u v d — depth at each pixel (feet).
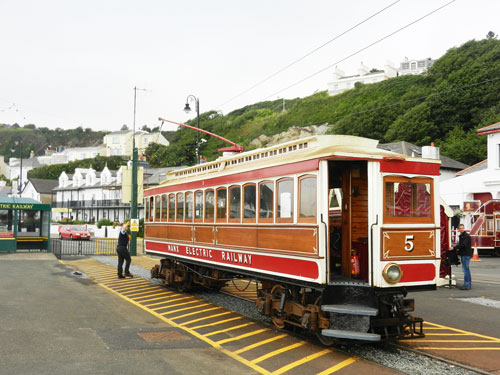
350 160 24.93
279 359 22.29
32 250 79.46
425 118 158.61
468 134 146.41
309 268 24.41
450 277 44.57
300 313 25.67
